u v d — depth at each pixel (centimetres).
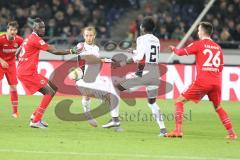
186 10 6259
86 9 6241
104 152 2291
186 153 2314
